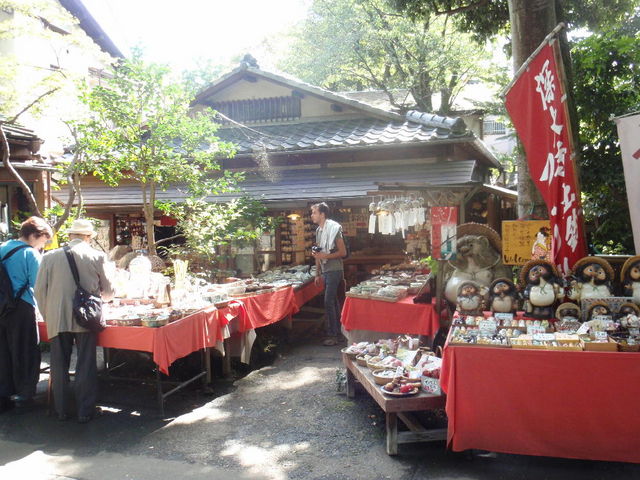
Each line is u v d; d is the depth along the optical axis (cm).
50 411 512
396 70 2295
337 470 392
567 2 848
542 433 373
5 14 951
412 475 381
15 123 875
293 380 610
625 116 487
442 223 538
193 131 789
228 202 948
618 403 359
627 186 489
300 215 1048
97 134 755
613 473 374
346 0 2092
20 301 516
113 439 455
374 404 524
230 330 620
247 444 442
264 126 1197
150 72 756
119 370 643
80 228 507
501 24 952
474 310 480
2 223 760
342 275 775
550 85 471
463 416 385
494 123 2758
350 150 1036
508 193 1080
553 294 445
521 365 374
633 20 866
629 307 421
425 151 1006
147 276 622
